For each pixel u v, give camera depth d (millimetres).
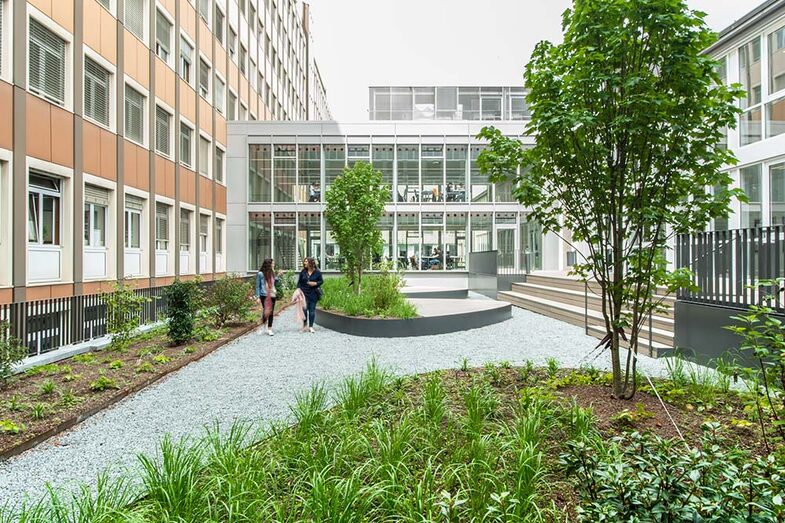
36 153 10859
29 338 8758
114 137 14273
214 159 23266
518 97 28297
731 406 4344
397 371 6988
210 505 2736
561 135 4328
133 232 15867
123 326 9148
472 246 25828
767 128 9750
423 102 27938
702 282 7145
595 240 4508
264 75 32250
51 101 11484
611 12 4047
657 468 2158
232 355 8672
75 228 12250
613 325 4500
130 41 15305
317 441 3568
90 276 13258
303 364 7797
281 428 4152
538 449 3352
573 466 2484
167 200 18078
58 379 6715
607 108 4285
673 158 4129
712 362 6711
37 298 10852
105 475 3021
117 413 5426
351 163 25891
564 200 4684
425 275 25609
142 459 3088
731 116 3922
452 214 25922
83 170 12664
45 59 11367
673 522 1962
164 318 11055
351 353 8656
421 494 2670
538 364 7223
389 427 3842
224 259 25031
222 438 4414
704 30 3871
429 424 3836
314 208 25609
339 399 5023
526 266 19781
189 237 20688
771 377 3186
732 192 3926
